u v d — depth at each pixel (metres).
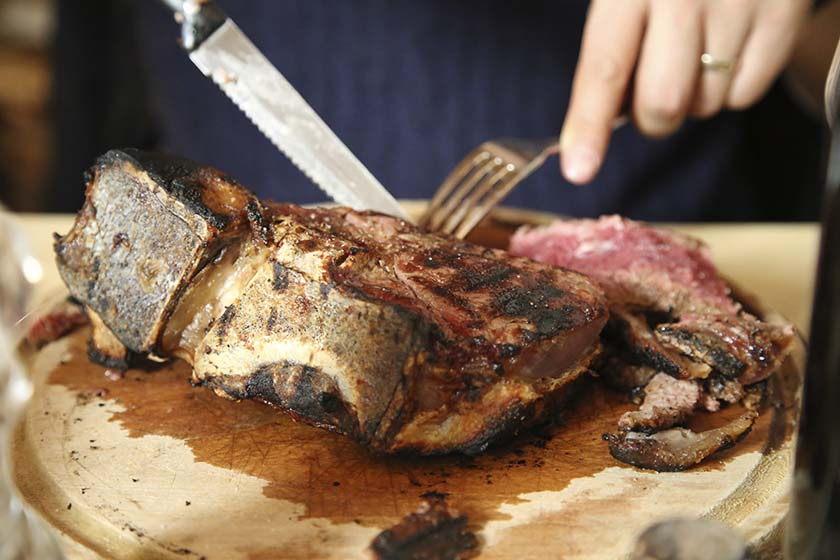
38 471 0.56
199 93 0.95
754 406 0.61
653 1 0.73
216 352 0.55
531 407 0.57
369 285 0.55
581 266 0.66
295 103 0.69
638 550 0.47
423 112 0.92
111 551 0.52
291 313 0.54
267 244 0.56
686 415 0.58
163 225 0.57
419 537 0.51
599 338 0.61
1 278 0.70
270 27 0.91
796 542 0.48
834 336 0.45
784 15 0.75
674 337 0.60
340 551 0.51
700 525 0.47
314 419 0.55
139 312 0.57
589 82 0.74
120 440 0.58
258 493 0.54
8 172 1.48
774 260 0.82
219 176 0.58
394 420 0.53
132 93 1.12
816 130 1.05
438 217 0.72
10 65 1.46
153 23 0.95
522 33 0.90
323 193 0.95
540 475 0.56
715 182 0.96
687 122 0.93
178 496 0.54
